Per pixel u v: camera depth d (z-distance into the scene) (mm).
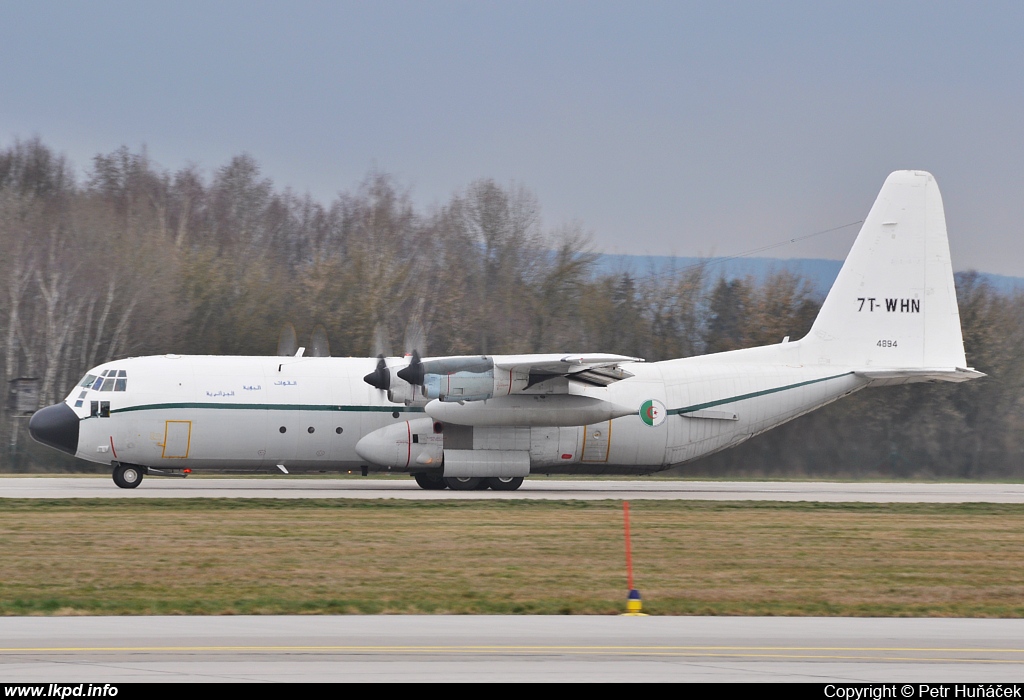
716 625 42938
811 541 73938
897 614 47625
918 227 116188
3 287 154875
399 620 43094
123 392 101250
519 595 50812
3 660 33406
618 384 111000
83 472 145500
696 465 156250
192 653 34812
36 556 59938
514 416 104375
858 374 114688
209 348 159000
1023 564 65500
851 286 115750
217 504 88000
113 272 159875
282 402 103375
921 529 82562
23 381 146125
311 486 114562
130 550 62781
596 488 120188
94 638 37562
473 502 94812
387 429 105375
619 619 44500
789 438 159000
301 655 34625
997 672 33562
